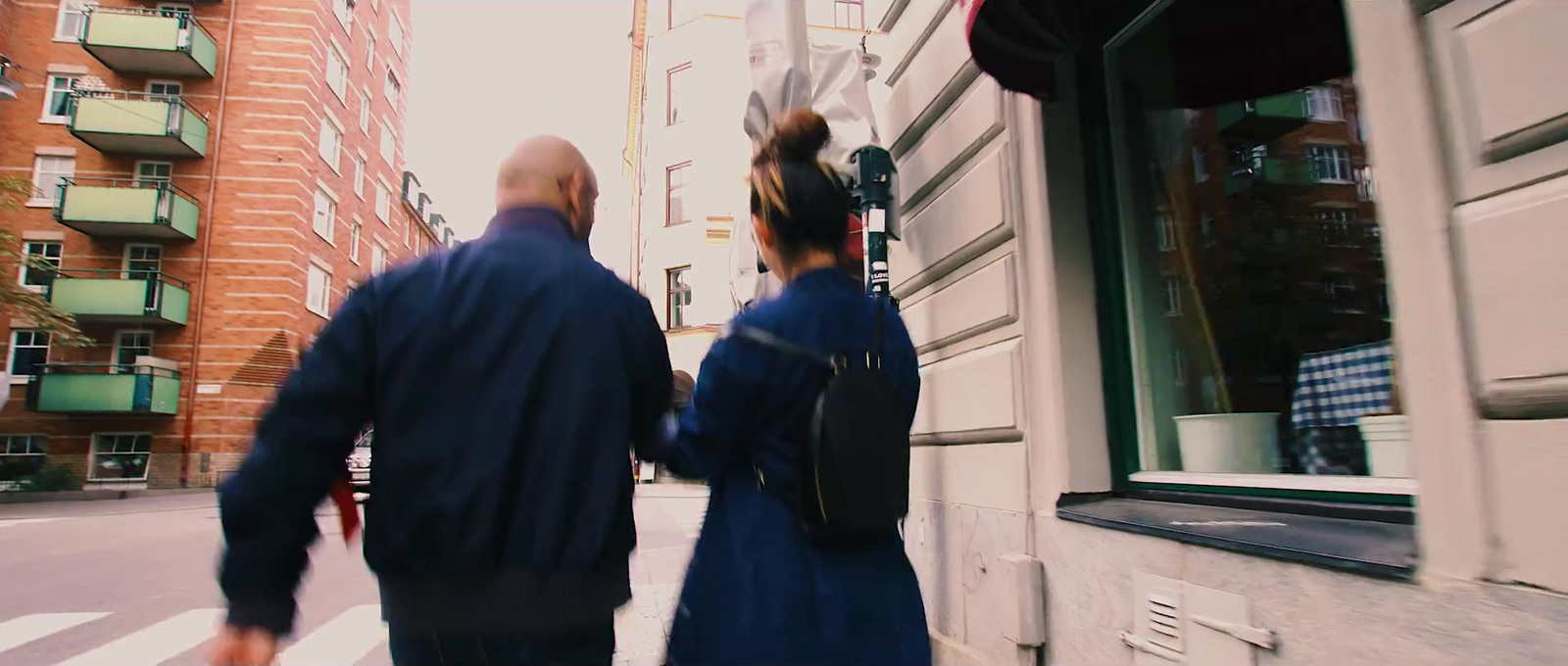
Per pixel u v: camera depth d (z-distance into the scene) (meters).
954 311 3.42
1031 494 2.76
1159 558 2.04
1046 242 2.78
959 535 3.27
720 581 1.45
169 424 21.61
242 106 23.52
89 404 20.09
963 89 3.38
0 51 22.64
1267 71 2.62
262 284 22.77
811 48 4.87
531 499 1.12
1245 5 2.62
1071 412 2.69
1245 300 2.55
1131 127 2.91
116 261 22.23
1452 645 1.30
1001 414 2.94
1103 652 2.28
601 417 1.21
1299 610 1.60
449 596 1.08
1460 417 1.32
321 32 25.20
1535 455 1.21
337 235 27.41
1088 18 2.97
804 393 1.47
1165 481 2.52
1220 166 2.76
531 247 1.28
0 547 9.12
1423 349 1.38
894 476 1.42
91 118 21.31
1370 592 1.45
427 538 1.09
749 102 4.68
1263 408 2.41
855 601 1.39
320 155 25.47
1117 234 2.83
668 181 24.03
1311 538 1.66
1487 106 1.30
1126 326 2.79
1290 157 2.48
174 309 21.70
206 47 23.12
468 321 1.17
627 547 1.24
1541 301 1.21
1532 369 1.21
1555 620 1.16
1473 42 1.33
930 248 3.65
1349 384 2.12
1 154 22.33
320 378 1.10
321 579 6.82
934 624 3.48
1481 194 1.31
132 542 9.68
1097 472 2.68
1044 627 2.62
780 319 1.53
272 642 1.00
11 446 20.92
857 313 1.61
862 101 4.74
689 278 23.19
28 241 22.08
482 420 1.12
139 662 4.29
